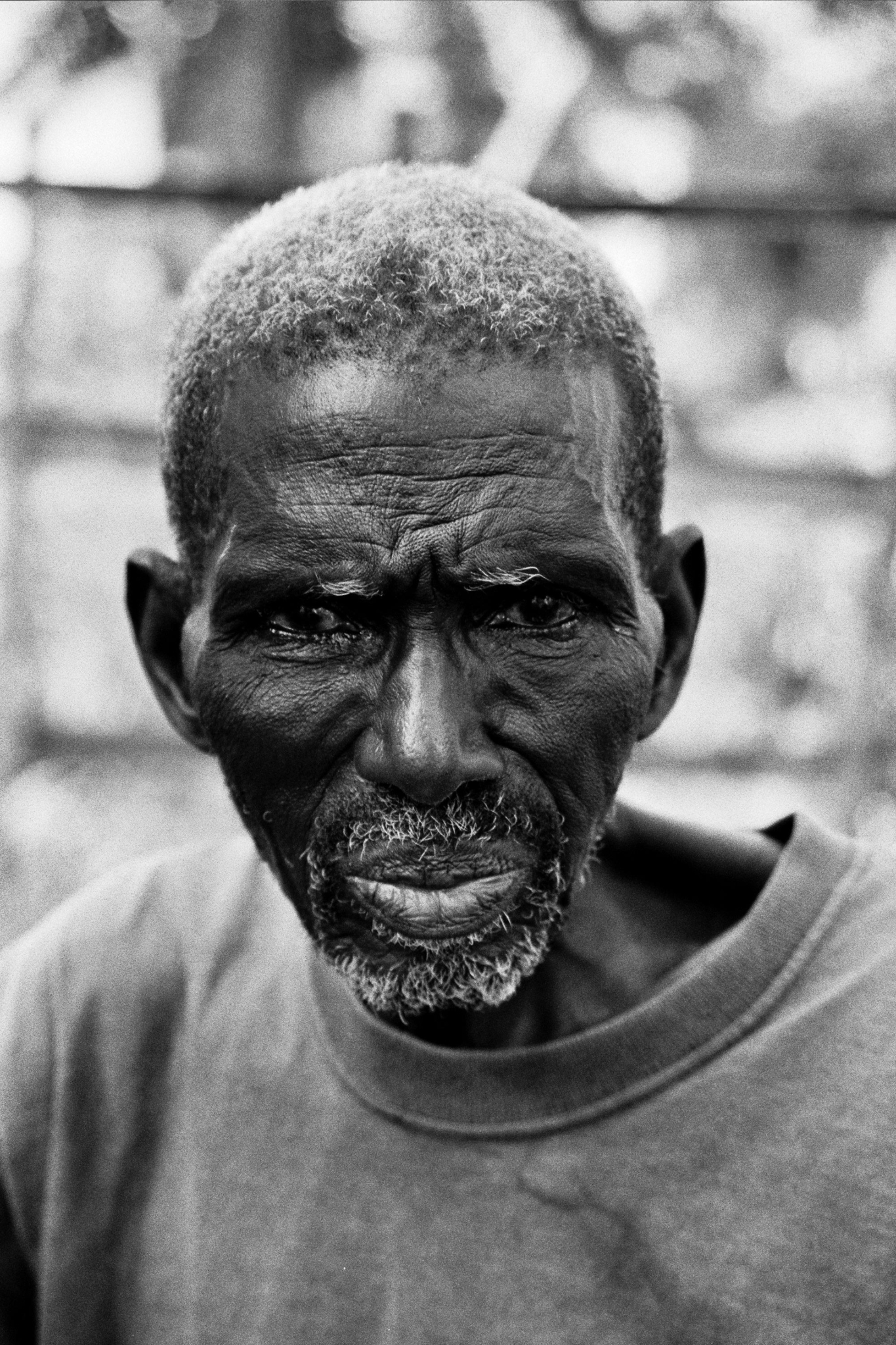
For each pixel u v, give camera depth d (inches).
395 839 44.3
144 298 160.2
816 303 199.9
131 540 149.8
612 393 45.8
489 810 44.3
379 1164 50.1
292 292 43.8
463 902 44.7
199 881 61.8
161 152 180.5
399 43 177.0
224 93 178.7
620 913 54.2
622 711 46.1
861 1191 45.2
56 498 146.9
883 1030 47.5
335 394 42.8
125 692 151.3
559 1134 48.5
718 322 216.1
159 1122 56.5
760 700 154.8
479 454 42.5
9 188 110.7
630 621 45.9
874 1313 43.9
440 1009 48.0
